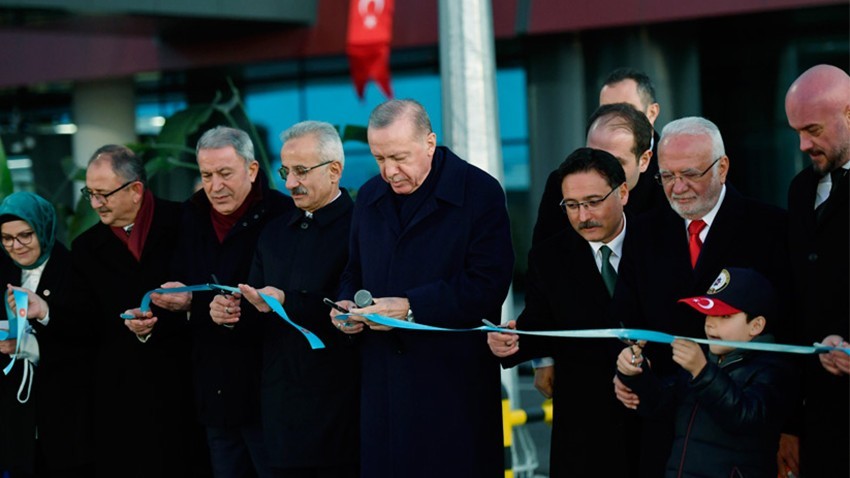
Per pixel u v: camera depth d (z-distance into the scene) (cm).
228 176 576
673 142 466
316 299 539
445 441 511
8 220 606
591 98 1591
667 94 1546
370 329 525
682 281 475
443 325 502
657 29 1544
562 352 507
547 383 564
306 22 1705
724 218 471
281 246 561
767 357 443
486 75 727
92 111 1939
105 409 602
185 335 604
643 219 490
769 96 1592
